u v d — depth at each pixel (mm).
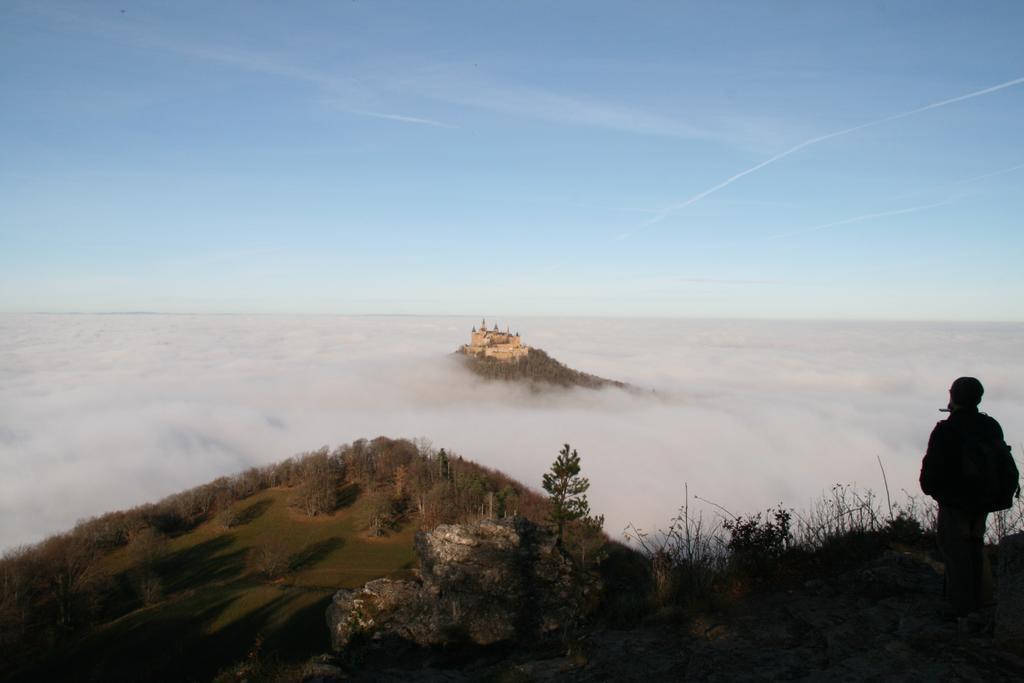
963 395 5785
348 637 11906
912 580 6914
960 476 5629
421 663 9367
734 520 8547
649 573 8398
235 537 59094
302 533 59562
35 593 43312
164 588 47312
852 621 6188
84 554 51750
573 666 6254
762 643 6043
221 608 40656
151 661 34344
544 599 10742
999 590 5168
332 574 49344
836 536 8305
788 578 7602
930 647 5340
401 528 60062
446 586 11586
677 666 5824
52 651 36344
